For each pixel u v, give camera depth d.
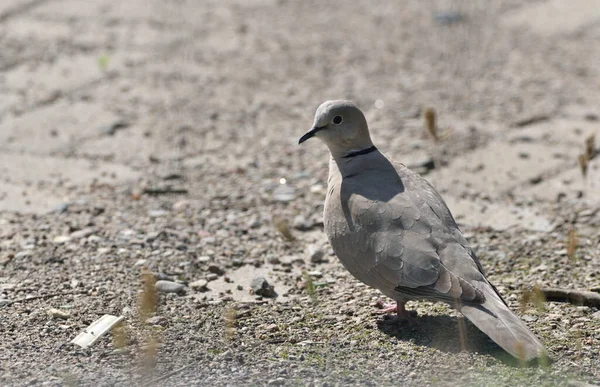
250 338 8.98
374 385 7.99
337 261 10.94
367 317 9.41
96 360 8.55
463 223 12.00
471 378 8.08
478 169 13.77
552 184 13.22
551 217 12.09
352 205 9.12
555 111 15.76
